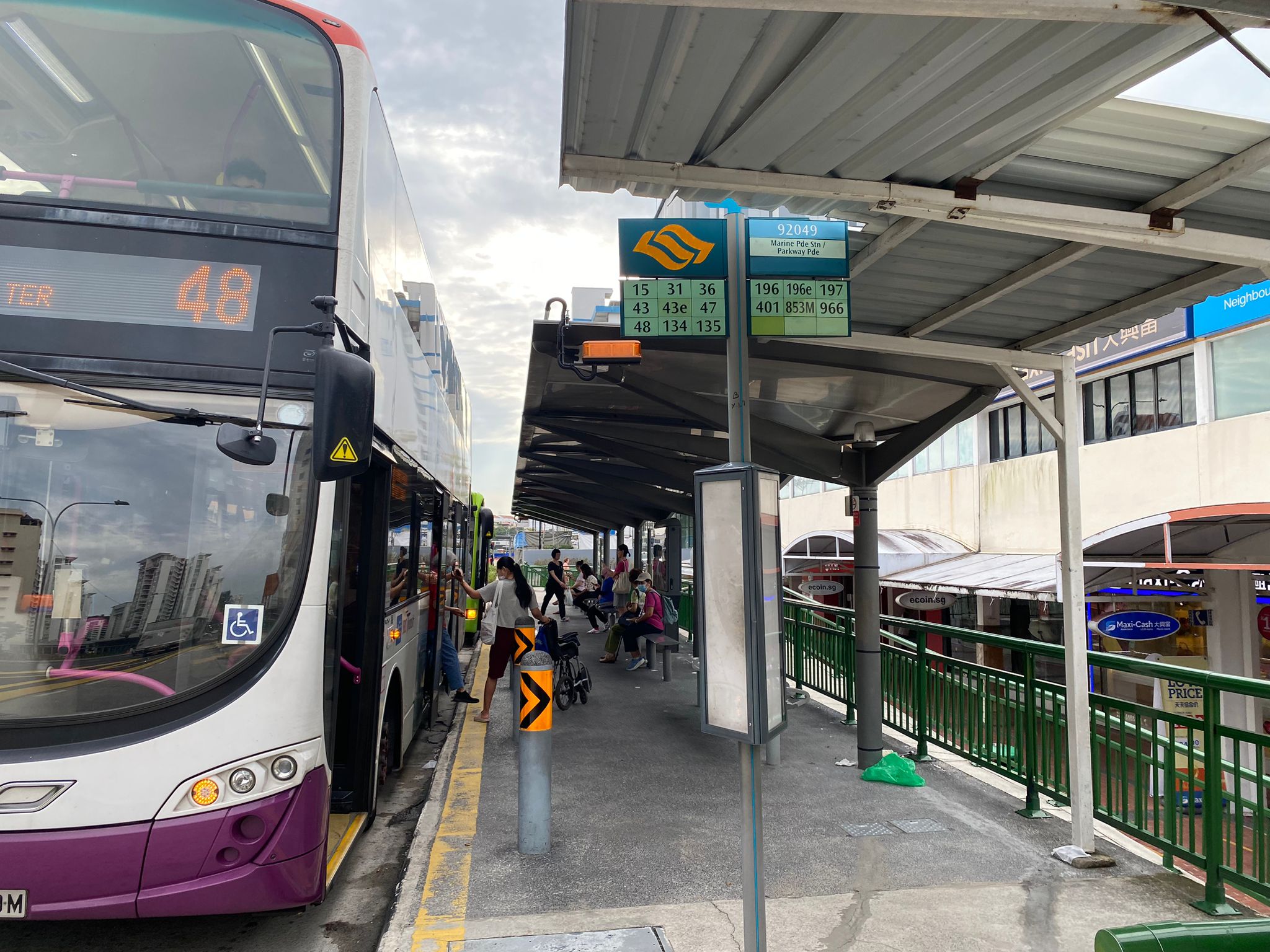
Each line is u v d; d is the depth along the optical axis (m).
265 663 3.70
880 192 3.97
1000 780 6.89
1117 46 2.90
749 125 3.51
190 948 4.21
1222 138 3.66
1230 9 2.21
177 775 3.50
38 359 3.76
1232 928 1.98
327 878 4.32
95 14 4.12
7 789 3.40
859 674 7.25
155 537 3.70
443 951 3.84
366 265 4.59
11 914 3.36
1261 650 12.18
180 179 4.05
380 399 5.04
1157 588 13.05
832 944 3.96
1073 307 5.67
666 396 6.95
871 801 6.29
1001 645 6.28
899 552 20.78
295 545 3.82
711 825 5.72
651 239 3.71
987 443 20.86
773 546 3.41
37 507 3.63
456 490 10.95
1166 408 15.47
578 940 3.97
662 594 17.59
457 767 7.18
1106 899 4.50
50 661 3.52
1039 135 3.56
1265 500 13.27
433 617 9.01
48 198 3.90
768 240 3.73
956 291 5.54
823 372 6.93
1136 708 5.04
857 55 2.98
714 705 3.30
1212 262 4.80
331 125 4.31
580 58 3.07
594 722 9.11
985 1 2.25
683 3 2.19
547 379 8.46
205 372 3.89
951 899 4.49
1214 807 4.43
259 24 4.31
